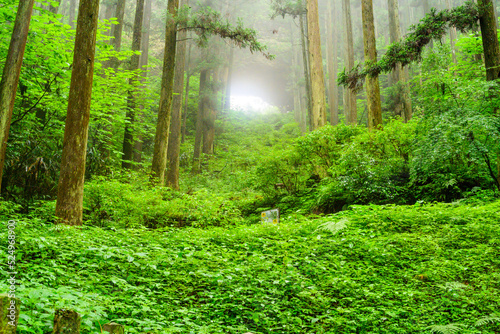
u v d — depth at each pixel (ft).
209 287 14.67
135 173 35.73
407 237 20.80
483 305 13.50
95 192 28.86
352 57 71.36
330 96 86.53
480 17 29.96
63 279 12.60
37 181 31.37
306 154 40.37
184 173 65.77
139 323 10.32
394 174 34.42
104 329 7.61
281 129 101.14
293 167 42.04
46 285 11.94
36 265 12.61
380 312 13.34
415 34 31.53
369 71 34.91
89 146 39.17
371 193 32.48
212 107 71.67
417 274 16.72
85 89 23.32
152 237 21.45
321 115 50.49
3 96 19.65
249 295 14.11
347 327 12.40
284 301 13.66
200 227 29.66
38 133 33.68
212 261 17.35
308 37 52.54
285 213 37.58
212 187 52.85
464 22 29.96
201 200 31.63
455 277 16.28
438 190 29.81
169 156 53.31
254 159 52.75
